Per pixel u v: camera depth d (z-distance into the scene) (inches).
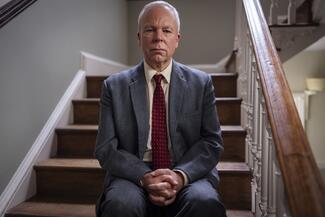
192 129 47.8
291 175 25.8
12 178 63.9
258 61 42.3
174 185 41.4
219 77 90.9
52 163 71.3
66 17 88.9
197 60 149.1
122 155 45.0
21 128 67.1
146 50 47.4
